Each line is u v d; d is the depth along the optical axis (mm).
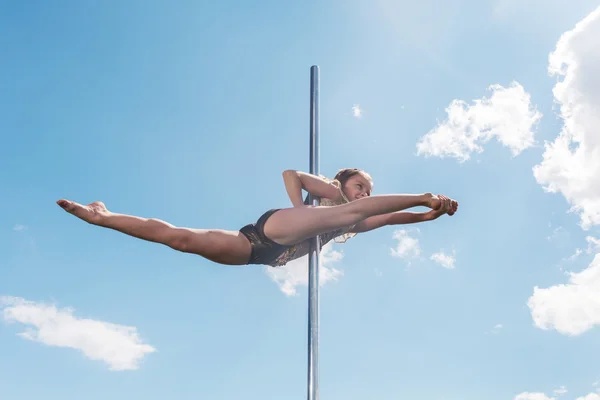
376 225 4109
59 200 3164
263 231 3520
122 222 3254
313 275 3662
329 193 3699
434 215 4035
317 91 4164
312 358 3551
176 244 3340
